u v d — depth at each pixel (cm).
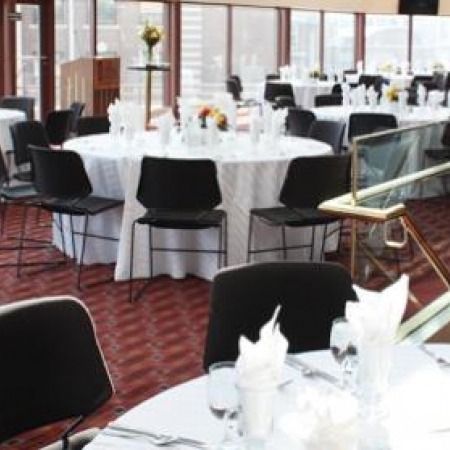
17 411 236
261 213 536
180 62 1355
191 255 570
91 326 251
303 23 1540
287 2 1470
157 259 571
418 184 391
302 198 520
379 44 1644
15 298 526
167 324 486
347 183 530
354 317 191
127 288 549
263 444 170
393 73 1463
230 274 275
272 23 1488
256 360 169
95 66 1085
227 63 1427
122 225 556
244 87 1455
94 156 560
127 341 458
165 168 503
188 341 460
